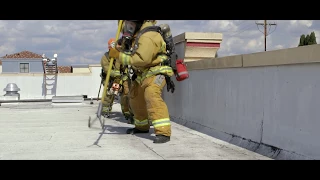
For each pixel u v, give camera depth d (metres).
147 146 5.26
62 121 8.56
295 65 4.15
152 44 5.32
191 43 7.90
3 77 21.34
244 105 5.28
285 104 4.34
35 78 21.55
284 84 4.35
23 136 6.27
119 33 5.33
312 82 3.87
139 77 6.11
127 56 5.27
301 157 4.02
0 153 4.81
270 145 4.64
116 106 12.91
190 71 7.39
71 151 4.92
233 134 5.60
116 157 4.52
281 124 4.41
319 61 3.68
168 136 5.58
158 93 5.56
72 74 21.55
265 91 4.76
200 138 5.95
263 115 4.80
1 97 18.45
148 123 6.51
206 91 6.62
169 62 5.73
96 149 5.05
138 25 5.54
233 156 4.54
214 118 6.29
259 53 4.80
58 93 21.66
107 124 8.05
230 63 5.61
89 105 14.05
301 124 4.05
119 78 8.05
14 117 9.58
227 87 5.80
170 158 4.45
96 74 21.67
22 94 21.44
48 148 5.14
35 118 9.30
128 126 7.68
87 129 7.14
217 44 8.08
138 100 6.32
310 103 3.90
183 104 7.88
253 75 5.04
